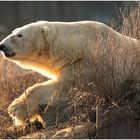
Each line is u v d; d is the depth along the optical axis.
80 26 12.82
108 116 11.05
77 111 11.66
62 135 11.14
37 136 11.41
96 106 11.42
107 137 10.97
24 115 12.42
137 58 12.21
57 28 12.88
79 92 11.82
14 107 12.55
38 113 12.35
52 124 11.99
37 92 12.41
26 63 13.28
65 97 12.17
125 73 12.06
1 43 12.88
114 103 11.23
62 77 12.52
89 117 11.54
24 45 12.88
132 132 10.92
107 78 11.72
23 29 12.98
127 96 11.67
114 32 12.77
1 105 13.25
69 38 12.70
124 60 12.08
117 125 10.99
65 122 11.78
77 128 11.24
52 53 12.81
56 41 12.75
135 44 12.50
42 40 12.88
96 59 11.97
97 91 11.67
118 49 12.14
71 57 12.61
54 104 12.12
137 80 12.09
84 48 12.54
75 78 12.22
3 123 12.65
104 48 12.11
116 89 11.72
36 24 13.06
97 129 11.02
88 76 12.05
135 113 11.05
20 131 12.21
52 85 12.47
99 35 12.48
